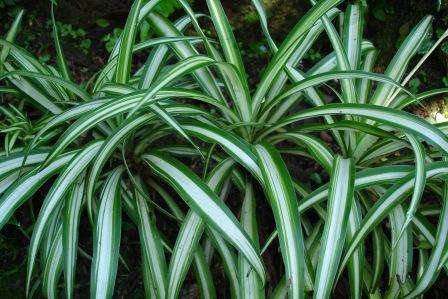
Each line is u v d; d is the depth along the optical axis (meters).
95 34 0.98
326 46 1.00
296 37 0.70
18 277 0.84
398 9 0.99
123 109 0.66
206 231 0.74
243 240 0.66
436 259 0.68
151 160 0.74
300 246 0.64
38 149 0.74
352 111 0.70
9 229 0.85
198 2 0.98
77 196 0.71
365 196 0.77
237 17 0.98
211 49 0.73
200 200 0.68
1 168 0.72
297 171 0.90
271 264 0.82
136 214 0.74
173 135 0.89
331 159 0.72
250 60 0.98
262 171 0.67
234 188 0.88
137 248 0.86
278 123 0.73
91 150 0.72
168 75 0.65
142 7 0.75
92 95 0.76
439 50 0.97
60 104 0.79
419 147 0.66
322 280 0.64
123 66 0.74
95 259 0.67
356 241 0.68
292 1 0.98
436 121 0.97
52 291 0.71
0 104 0.89
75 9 0.96
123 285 0.84
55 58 0.95
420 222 0.74
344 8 1.00
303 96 0.79
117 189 0.72
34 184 0.70
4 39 0.80
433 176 0.70
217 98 0.76
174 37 0.73
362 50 0.83
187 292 0.83
